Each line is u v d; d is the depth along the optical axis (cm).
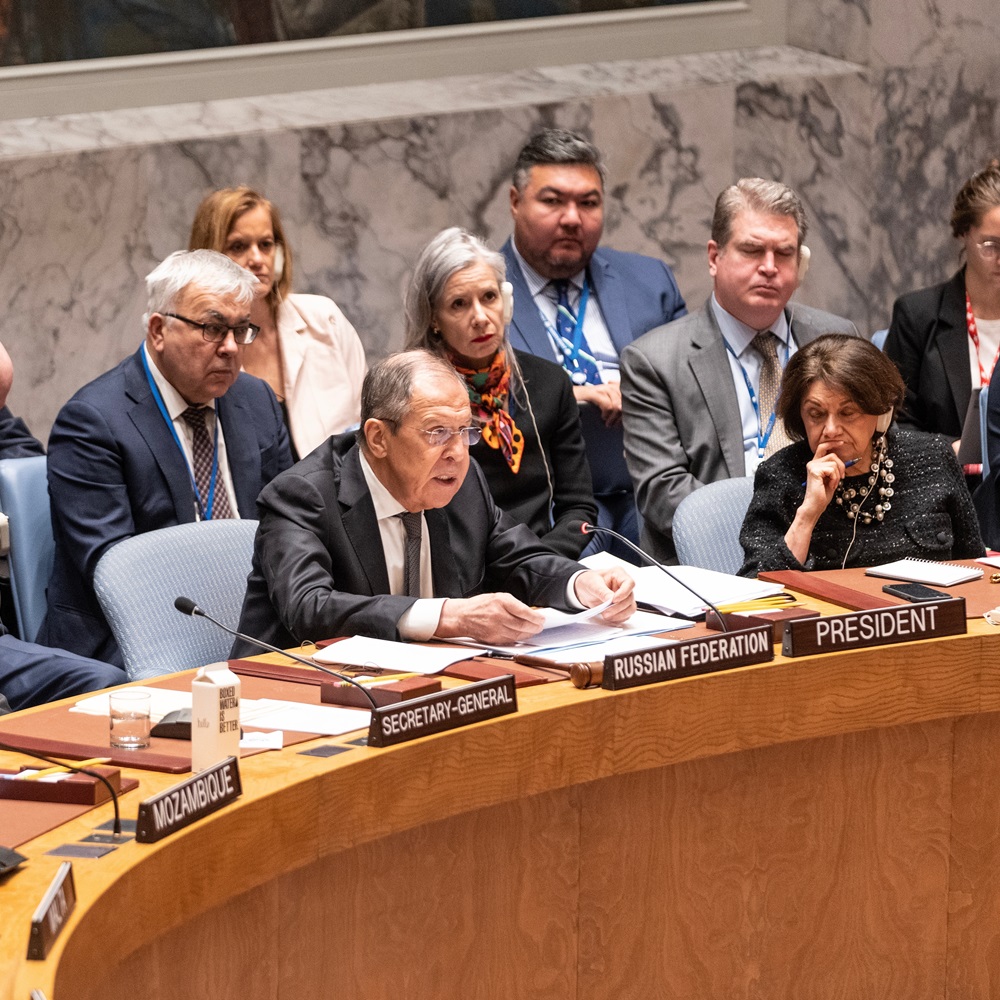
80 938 529
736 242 1419
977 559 1116
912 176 2116
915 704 897
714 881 872
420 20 1967
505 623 880
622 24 2059
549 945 820
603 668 807
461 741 743
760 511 1142
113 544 1174
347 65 1939
